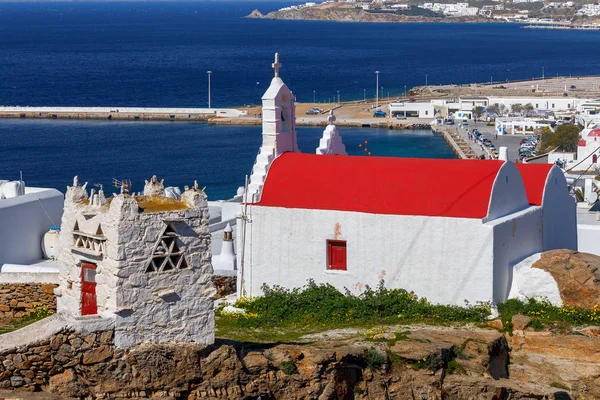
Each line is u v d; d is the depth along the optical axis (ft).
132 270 109.81
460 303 156.66
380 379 131.34
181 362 113.50
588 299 155.84
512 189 165.99
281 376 123.03
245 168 640.99
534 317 153.79
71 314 110.42
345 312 156.76
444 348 136.15
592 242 203.31
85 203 114.52
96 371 109.40
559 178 183.93
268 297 162.71
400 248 159.33
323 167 170.60
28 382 107.45
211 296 115.85
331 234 163.12
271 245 167.53
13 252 192.85
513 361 148.97
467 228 155.33
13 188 202.08
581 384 146.20
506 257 159.33
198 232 114.52
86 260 112.27
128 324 110.32
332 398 125.90
